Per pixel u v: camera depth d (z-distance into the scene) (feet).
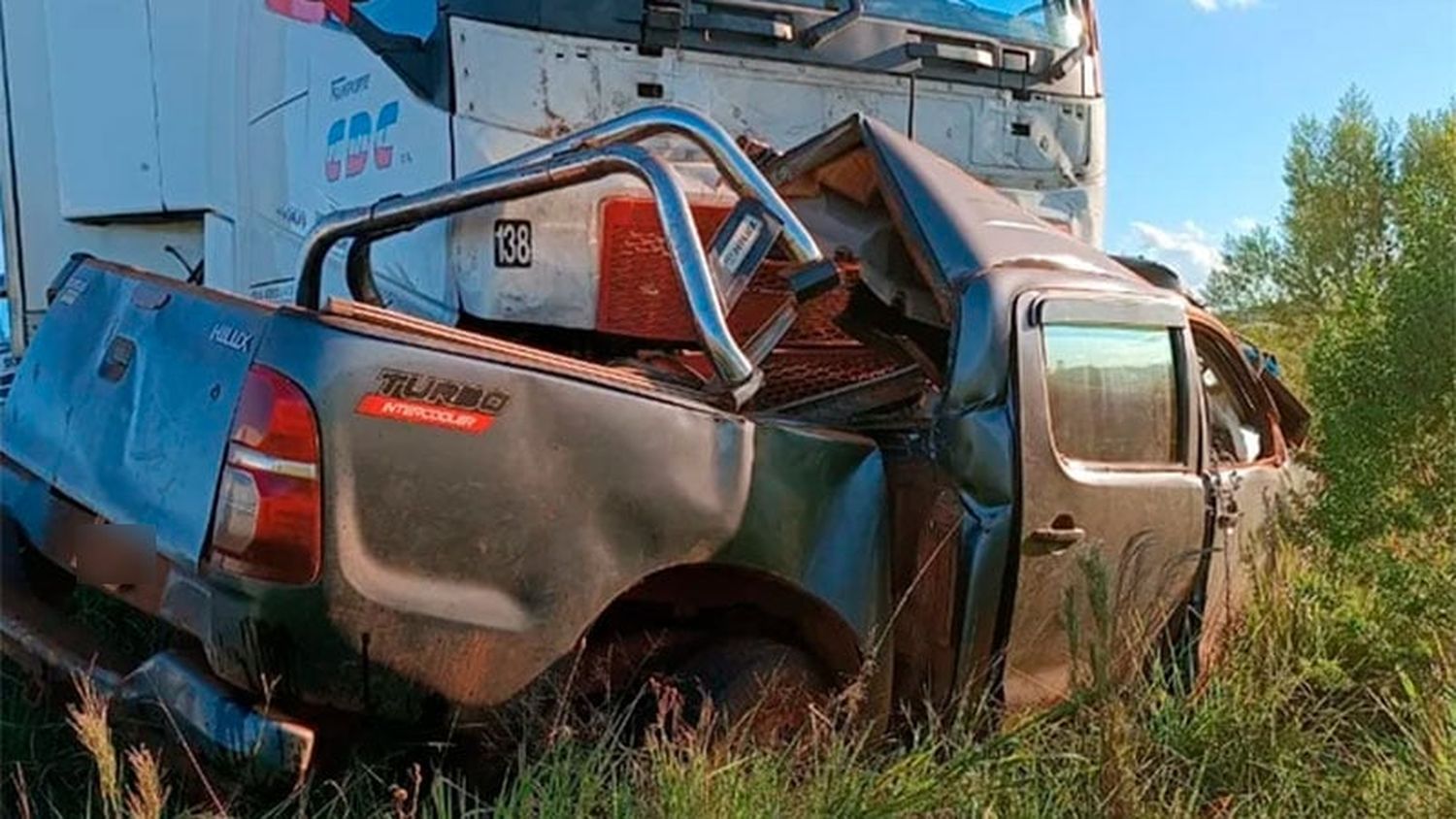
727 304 11.71
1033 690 12.82
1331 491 16.37
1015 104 18.56
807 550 11.59
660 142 15.30
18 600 12.62
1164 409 13.91
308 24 17.66
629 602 11.78
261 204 19.17
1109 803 11.58
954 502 12.26
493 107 15.08
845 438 11.98
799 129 16.81
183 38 21.11
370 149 16.19
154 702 10.48
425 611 9.91
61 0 22.71
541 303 14.66
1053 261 13.26
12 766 11.78
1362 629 15.14
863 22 17.26
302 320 10.02
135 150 21.91
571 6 15.40
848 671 12.01
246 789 10.09
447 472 10.02
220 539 9.87
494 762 10.75
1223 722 13.10
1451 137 28.66
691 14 16.01
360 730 10.56
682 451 10.92
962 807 11.20
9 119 23.67
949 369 12.48
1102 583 11.91
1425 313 16.02
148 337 11.40
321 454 9.67
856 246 13.85
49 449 12.38
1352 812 12.37
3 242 23.99
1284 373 22.61
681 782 10.27
